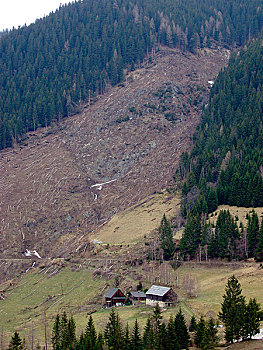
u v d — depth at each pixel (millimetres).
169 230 145125
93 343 85188
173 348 79938
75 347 85750
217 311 95312
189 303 103562
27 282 151625
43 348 92062
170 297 107438
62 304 127875
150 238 159375
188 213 161625
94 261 154750
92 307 120750
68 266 156500
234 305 82125
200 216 159500
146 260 142500
